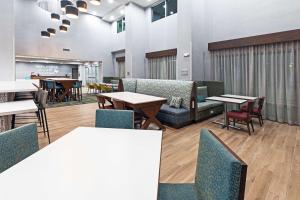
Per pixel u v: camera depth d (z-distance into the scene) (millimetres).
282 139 3867
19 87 3152
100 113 2008
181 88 5102
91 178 922
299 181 2355
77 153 1215
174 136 4078
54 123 5023
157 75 9430
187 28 6660
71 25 11383
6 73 4125
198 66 6891
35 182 879
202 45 7020
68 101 8945
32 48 10070
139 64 9852
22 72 14172
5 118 3127
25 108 2387
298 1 4906
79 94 9867
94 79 14367
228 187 836
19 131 1309
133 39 9523
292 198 2037
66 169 1006
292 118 4961
